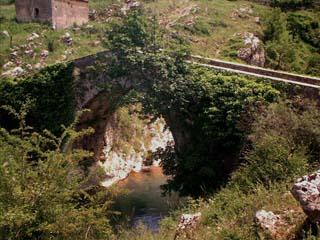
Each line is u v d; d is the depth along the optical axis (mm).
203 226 9922
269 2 43500
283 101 15945
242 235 8164
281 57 33500
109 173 26312
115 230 13477
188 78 17875
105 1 43188
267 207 8891
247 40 33844
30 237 8273
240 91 16562
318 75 31094
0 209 8016
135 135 32094
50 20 36812
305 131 12570
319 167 11250
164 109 18281
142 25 19453
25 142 9273
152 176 27984
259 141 12773
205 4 40688
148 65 18531
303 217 7965
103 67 20359
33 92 23859
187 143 18344
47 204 8398
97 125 25281
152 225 16844
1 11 43688
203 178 16797
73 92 23172
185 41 20000
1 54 32219
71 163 9219
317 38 37094
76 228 8711
